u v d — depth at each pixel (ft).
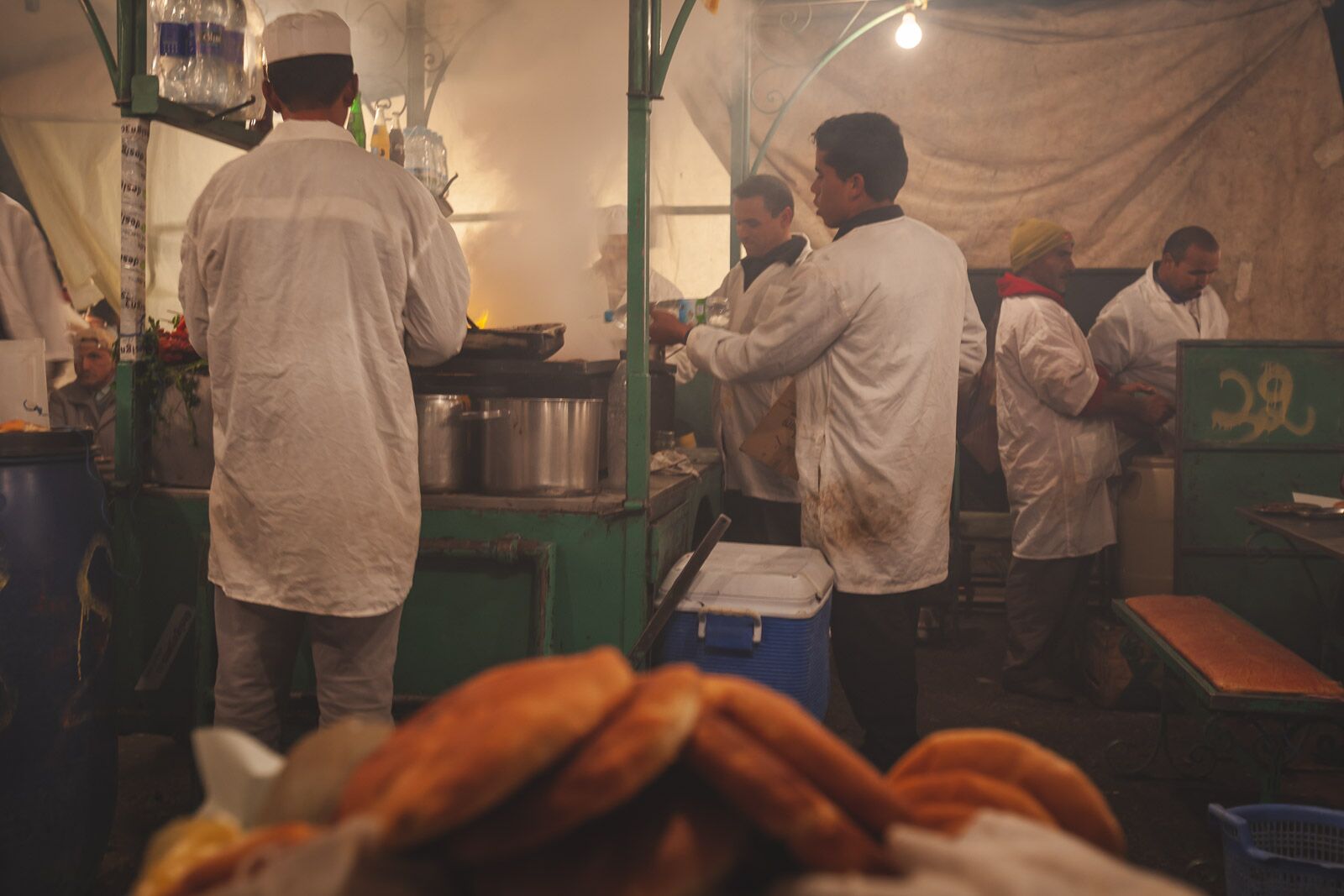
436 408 8.75
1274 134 17.58
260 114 9.37
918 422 9.23
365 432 7.09
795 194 18.88
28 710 6.77
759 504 12.20
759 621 8.68
